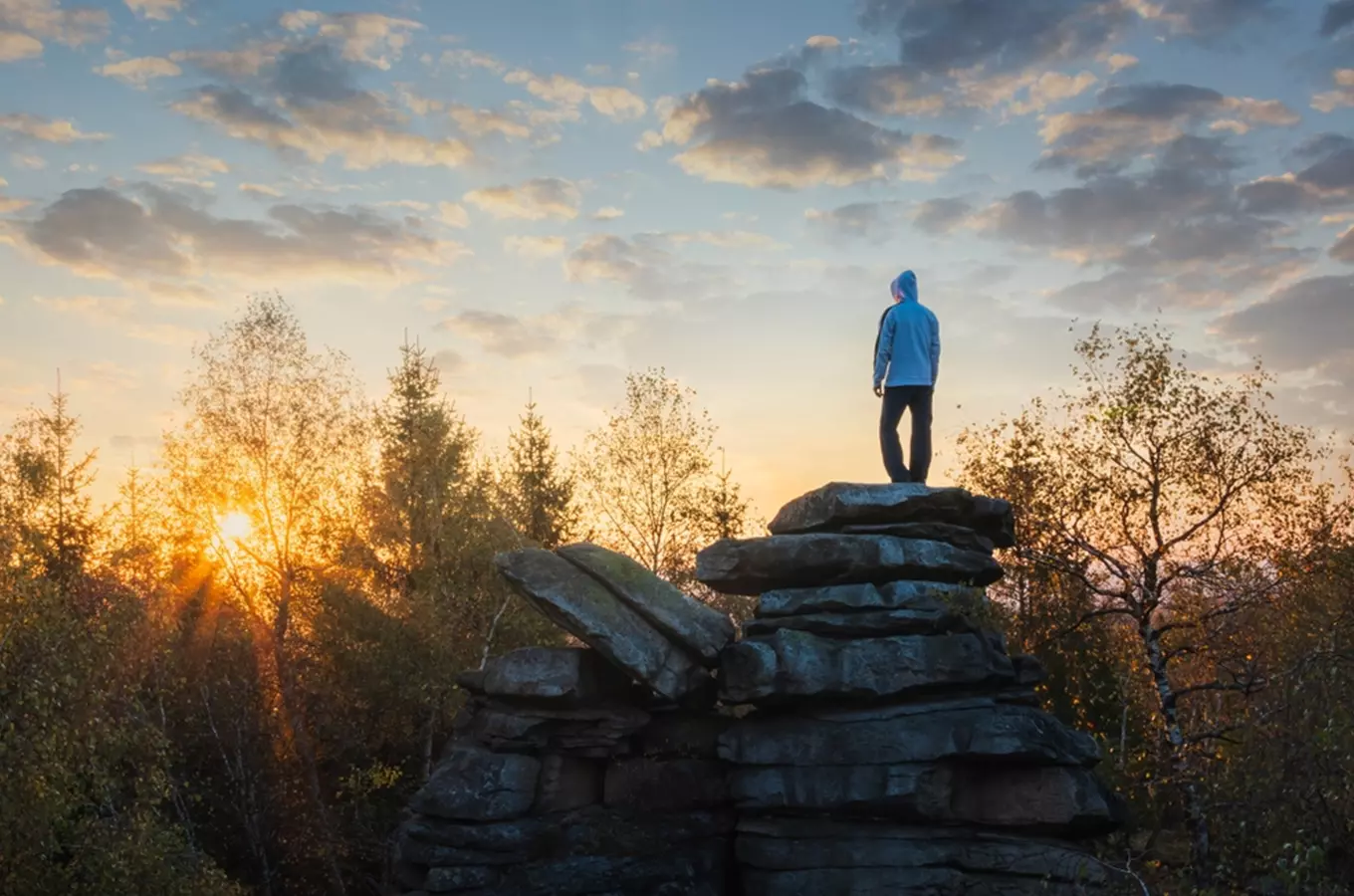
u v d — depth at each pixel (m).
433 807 17.20
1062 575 25.08
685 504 41.22
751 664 17.05
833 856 16.44
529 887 16.52
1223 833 15.60
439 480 41.62
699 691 18.11
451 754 17.98
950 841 16.22
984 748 16.05
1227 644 22.89
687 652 17.78
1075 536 24.69
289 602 40.97
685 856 16.98
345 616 38.50
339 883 35.03
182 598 38.31
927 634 17.31
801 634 17.34
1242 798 15.30
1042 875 15.69
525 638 38.59
